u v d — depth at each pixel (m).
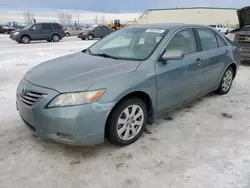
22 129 3.01
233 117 3.46
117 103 2.42
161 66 2.80
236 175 2.18
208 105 3.93
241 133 2.98
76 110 2.17
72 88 2.22
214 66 3.79
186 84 3.20
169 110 3.13
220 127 3.14
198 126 3.16
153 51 2.85
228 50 4.17
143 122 2.78
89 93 2.21
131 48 3.10
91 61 2.88
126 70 2.53
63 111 2.17
